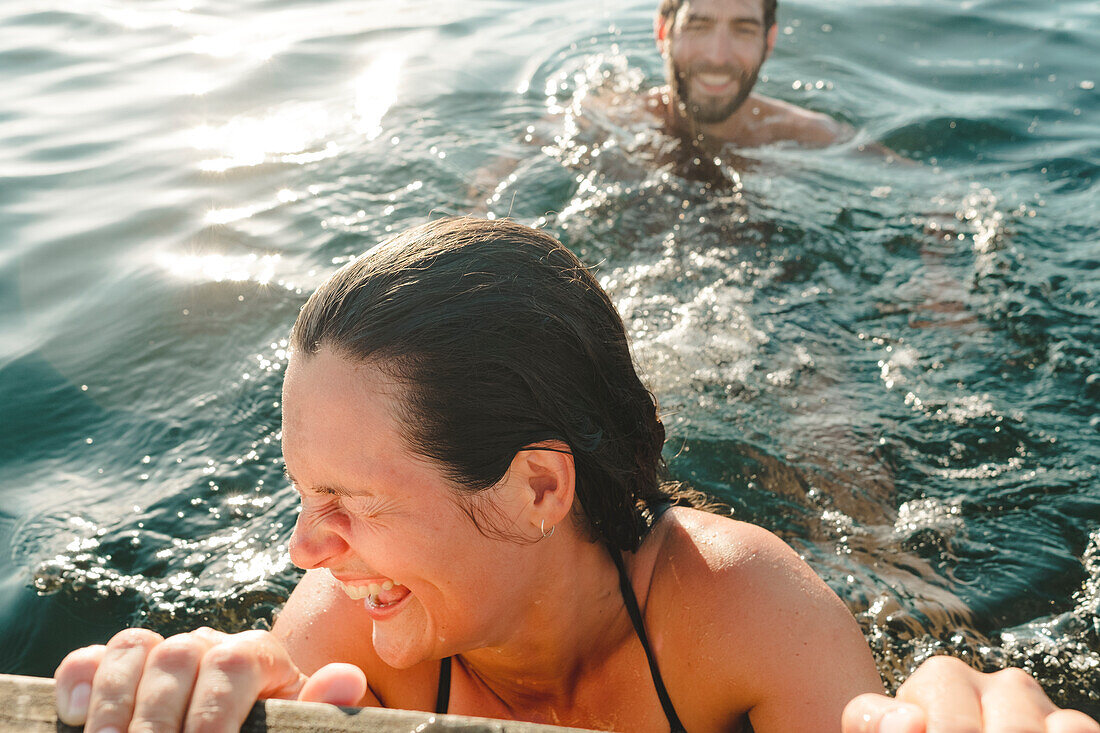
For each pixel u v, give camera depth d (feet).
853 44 18.69
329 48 17.49
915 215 12.14
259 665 3.08
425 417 3.38
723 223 11.71
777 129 14.69
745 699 4.12
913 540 7.16
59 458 8.21
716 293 10.38
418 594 3.69
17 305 10.15
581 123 14.58
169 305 10.12
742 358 9.30
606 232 11.54
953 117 15.12
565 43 18.26
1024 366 9.23
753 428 8.28
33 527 7.41
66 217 11.75
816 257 11.12
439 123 14.55
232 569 7.09
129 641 3.15
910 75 17.39
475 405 3.45
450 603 3.71
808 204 12.34
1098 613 6.49
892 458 8.03
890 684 5.98
